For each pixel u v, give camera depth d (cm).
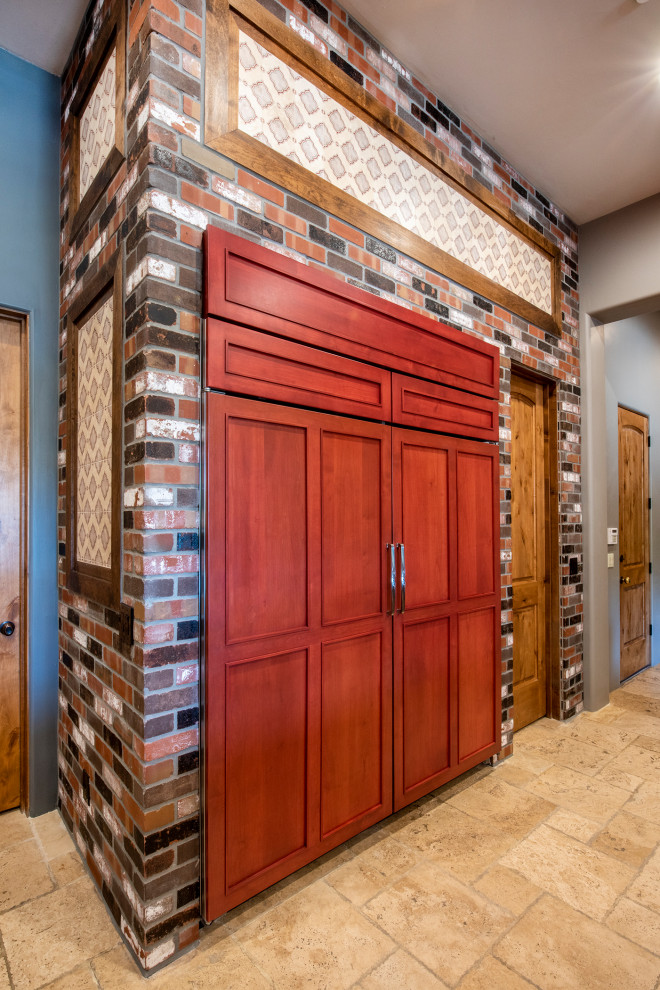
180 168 142
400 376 201
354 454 183
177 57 142
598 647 323
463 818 204
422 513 210
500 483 258
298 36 172
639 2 180
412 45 203
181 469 141
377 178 200
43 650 211
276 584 158
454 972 134
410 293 211
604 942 144
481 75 216
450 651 222
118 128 156
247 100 159
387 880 168
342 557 179
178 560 139
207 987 129
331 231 181
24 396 213
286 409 162
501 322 262
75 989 129
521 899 160
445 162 229
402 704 200
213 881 141
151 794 133
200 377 145
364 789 185
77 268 194
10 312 208
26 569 210
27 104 210
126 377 147
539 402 310
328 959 138
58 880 170
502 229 266
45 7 184
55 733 214
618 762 251
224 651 145
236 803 148
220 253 144
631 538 388
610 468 353
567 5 183
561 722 301
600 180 285
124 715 146
